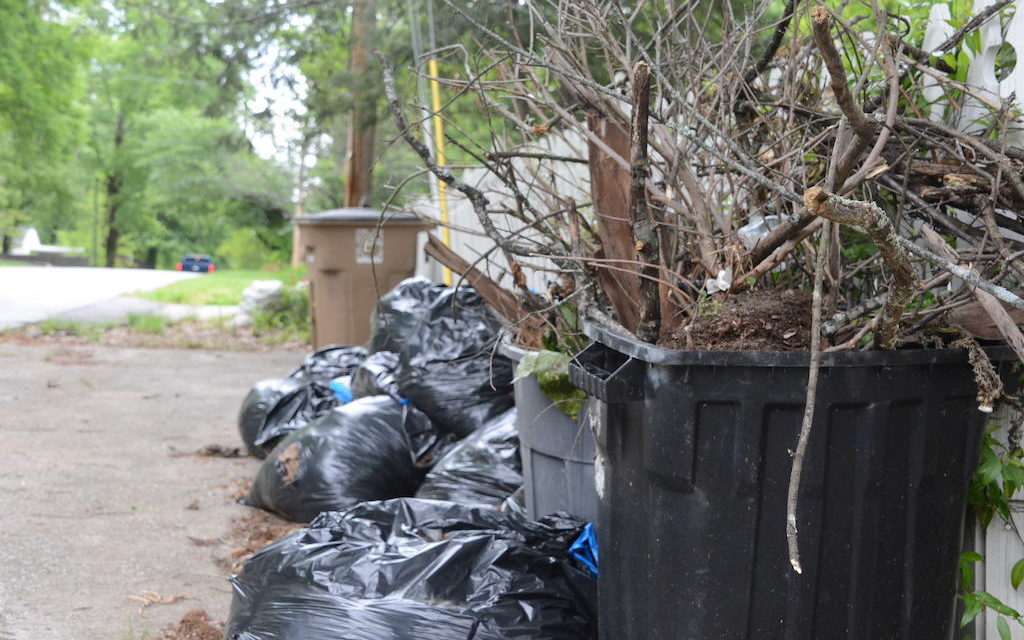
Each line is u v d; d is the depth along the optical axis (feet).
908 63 7.95
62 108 91.04
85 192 189.98
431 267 31.12
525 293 10.31
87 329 40.63
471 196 8.54
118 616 10.92
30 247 221.66
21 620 10.71
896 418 6.35
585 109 8.43
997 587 8.09
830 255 7.81
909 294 5.75
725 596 6.45
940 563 6.76
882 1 9.58
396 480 14.05
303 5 40.14
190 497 15.76
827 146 8.00
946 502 6.70
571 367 7.02
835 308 7.29
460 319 14.94
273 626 7.87
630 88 8.59
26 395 25.22
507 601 7.95
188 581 12.06
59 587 11.73
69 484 16.44
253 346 37.01
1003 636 7.39
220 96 43.65
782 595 6.42
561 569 8.42
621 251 7.93
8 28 78.69
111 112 178.29
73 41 85.15
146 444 19.74
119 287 66.44
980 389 6.24
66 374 28.89
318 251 27.71
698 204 7.77
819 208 4.83
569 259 8.18
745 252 7.22
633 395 6.53
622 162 7.80
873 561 6.48
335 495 13.69
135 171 179.93
